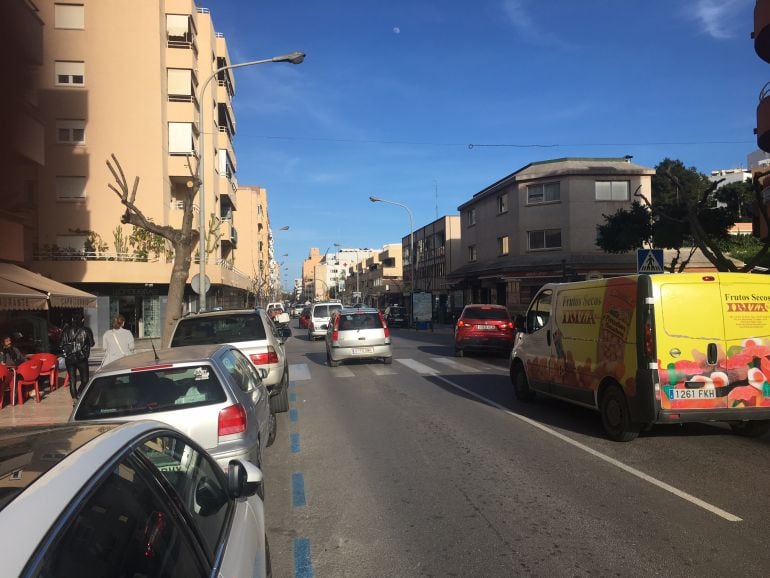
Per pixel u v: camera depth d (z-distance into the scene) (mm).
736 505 5344
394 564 4273
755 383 7133
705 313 7156
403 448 7590
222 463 5020
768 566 4125
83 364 12570
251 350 9359
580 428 8648
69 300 16484
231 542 2576
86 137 30750
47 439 2230
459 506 5438
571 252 33406
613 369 7672
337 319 17234
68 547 1570
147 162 31297
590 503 5449
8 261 18172
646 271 13086
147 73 31516
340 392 12445
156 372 5336
